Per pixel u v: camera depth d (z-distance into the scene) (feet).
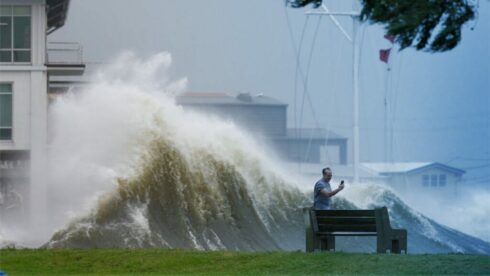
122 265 199.62
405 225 489.26
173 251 212.64
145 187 403.95
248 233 403.95
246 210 422.00
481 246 478.59
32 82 588.91
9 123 586.86
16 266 200.23
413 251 449.89
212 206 410.52
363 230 209.97
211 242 385.50
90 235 355.97
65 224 369.50
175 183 411.95
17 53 590.55
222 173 429.38
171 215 393.29
